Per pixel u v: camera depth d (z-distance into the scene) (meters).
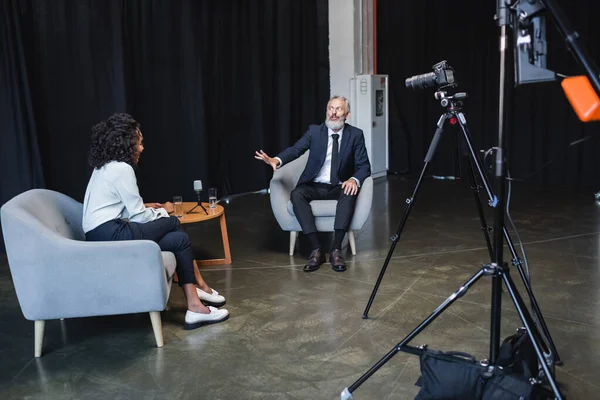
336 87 7.09
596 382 2.20
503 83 1.60
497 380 1.75
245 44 6.08
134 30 5.00
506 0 1.54
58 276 2.43
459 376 1.80
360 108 7.08
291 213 3.88
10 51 4.06
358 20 6.95
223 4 5.78
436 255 3.93
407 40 7.51
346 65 6.99
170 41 5.31
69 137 4.56
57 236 2.46
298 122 6.81
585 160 6.59
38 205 2.69
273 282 3.47
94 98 4.68
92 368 2.43
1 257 4.00
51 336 2.77
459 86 7.32
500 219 1.74
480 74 7.14
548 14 1.35
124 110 4.82
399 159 7.77
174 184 5.52
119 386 2.27
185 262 2.80
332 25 6.95
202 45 5.60
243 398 2.15
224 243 3.84
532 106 6.82
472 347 2.52
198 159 5.68
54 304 2.46
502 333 2.65
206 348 2.59
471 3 7.08
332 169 3.96
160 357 2.52
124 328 2.85
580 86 1.30
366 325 2.80
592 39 6.24
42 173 4.29
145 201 5.29
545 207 5.43
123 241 2.48
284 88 6.51
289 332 2.74
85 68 4.60
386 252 4.04
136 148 2.82
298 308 3.04
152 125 5.26
